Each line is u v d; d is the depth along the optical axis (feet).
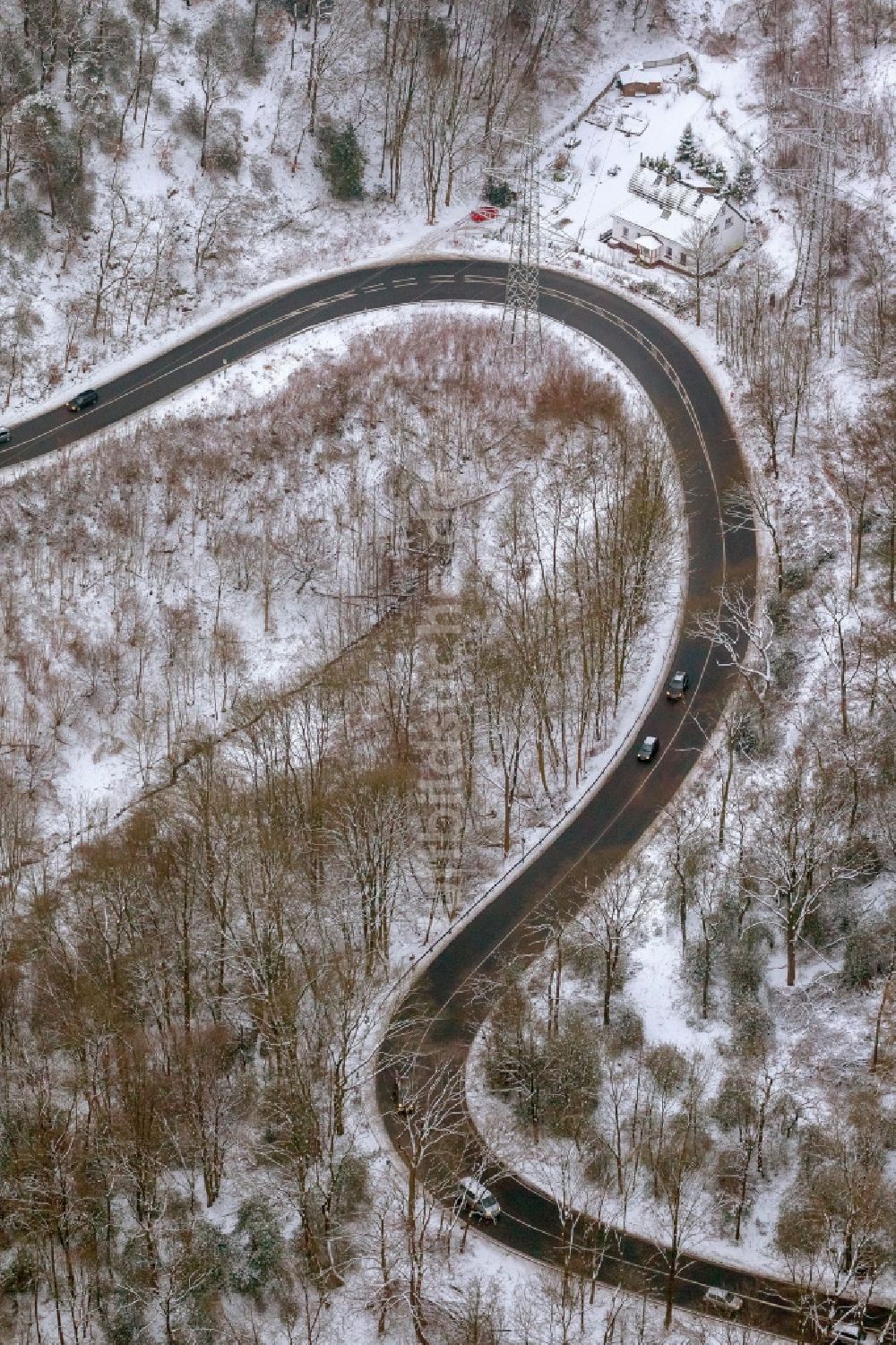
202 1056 535.60
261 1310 498.28
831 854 563.07
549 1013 549.13
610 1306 487.61
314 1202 501.15
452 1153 522.88
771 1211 506.89
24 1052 541.75
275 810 582.76
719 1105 521.65
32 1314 501.15
